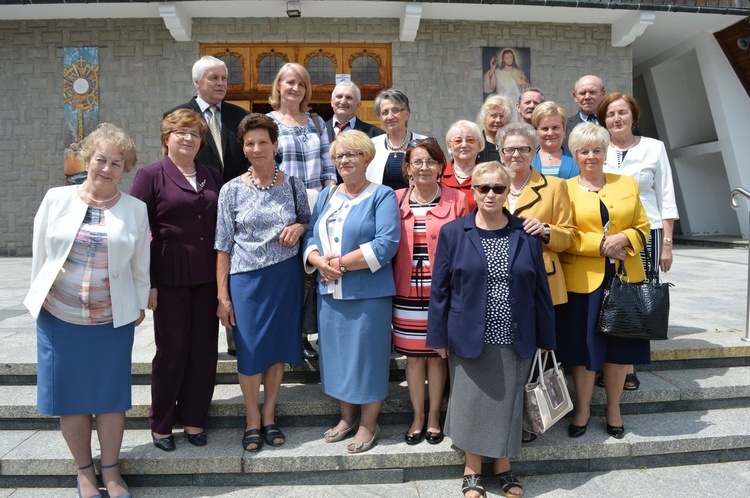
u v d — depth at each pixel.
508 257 2.87
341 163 3.14
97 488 2.88
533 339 2.87
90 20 9.53
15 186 9.73
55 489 3.07
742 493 2.96
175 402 3.16
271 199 3.17
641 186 3.70
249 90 9.66
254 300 3.09
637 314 3.01
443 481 3.11
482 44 9.96
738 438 3.29
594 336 3.14
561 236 3.04
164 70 9.58
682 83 13.34
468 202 3.26
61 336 2.76
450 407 2.99
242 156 3.72
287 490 3.04
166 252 3.05
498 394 2.85
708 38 11.31
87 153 2.79
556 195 3.16
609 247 3.12
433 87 9.89
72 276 2.75
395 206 3.16
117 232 2.78
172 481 3.08
